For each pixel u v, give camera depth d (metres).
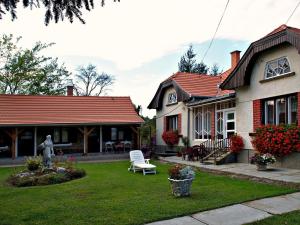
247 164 15.10
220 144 17.25
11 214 7.35
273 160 12.77
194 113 20.83
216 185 10.14
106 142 24.44
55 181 11.62
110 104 25.95
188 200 8.13
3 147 21.91
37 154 22.56
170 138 22.48
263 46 14.02
